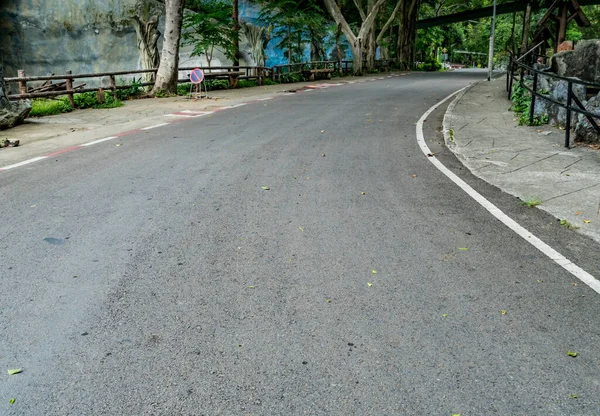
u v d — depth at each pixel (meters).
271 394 2.78
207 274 4.21
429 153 9.00
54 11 30.75
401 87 23.58
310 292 3.91
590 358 3.10
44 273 4.22
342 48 39.44
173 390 2.81
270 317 3.56
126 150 9.45
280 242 4.88
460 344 3.24
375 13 36.53
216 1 29.70
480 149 9.05
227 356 3.12
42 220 5.52
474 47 79.56
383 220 5.51
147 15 30.84
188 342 3.26
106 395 2.77
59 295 3.85
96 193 6.55
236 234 5.08
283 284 4.04
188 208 5.89
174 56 19.95
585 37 54.38
